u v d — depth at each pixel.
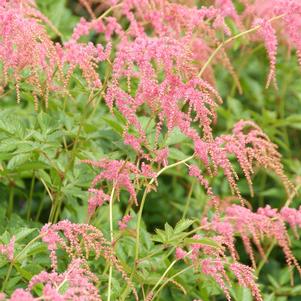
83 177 5.45
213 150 4.67
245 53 8.49
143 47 4.62
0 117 5.33
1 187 6.15
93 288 3.81
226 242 4.81
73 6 9.91
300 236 7.30
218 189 7.71
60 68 4.80
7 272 4.79
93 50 4.86
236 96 9.01
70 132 5.49
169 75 4.58
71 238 4.19
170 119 4.54
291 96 9.17
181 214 7.44
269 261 7.67
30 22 4.71
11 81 5.34
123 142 5.08
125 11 5.67
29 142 5.15
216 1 5.57
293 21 5.15
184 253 4.84
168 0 6.33
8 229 5.31
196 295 5.50
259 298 4.48
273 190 7.82
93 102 6.22
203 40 6.26
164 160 4.86
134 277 4.92
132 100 4.72
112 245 4.71
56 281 3.89
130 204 4.98
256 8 6.25
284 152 8.80
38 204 7.22
